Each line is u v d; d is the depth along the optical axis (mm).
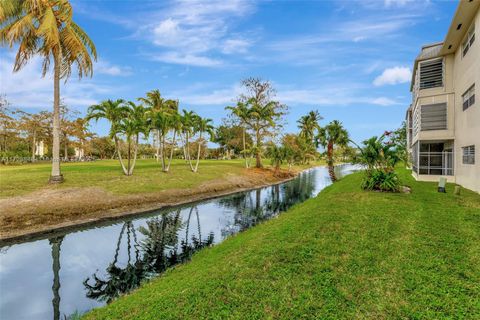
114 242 11359
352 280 5164
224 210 17891
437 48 18828
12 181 17859
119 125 23156
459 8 13203
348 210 10203
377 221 8570
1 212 12617
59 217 13578
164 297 5203
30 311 6309
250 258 6492
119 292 7164
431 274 5223
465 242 6656
